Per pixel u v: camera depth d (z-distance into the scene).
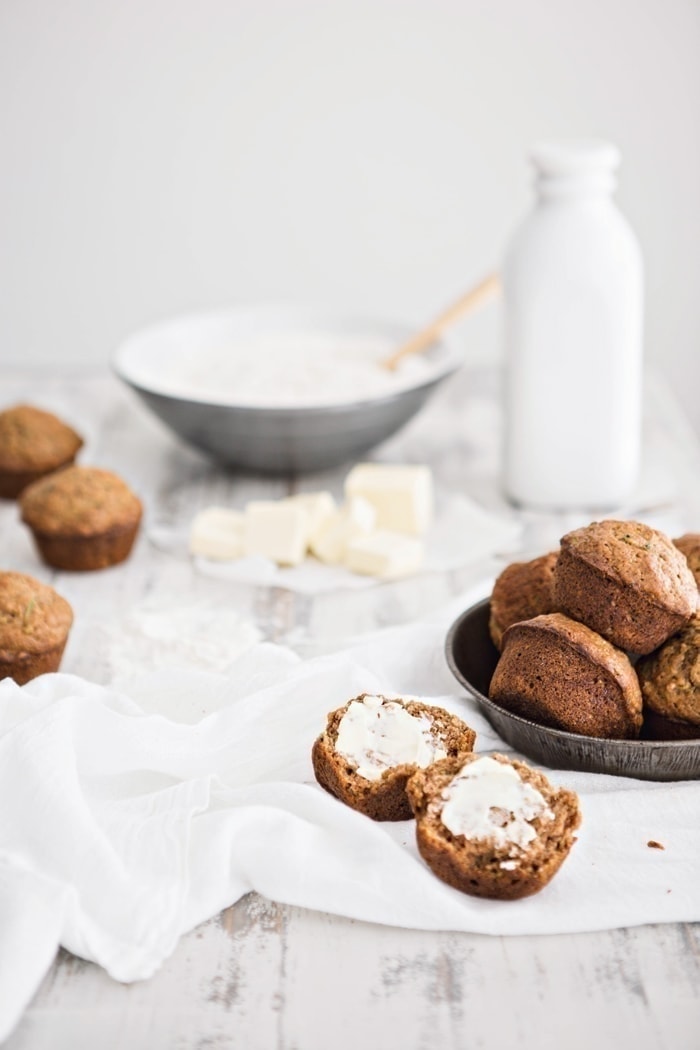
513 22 2.86
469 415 2.42
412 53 2.89
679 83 2.90
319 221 3.06
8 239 3.05
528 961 1.06
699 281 3.10
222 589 1.76
